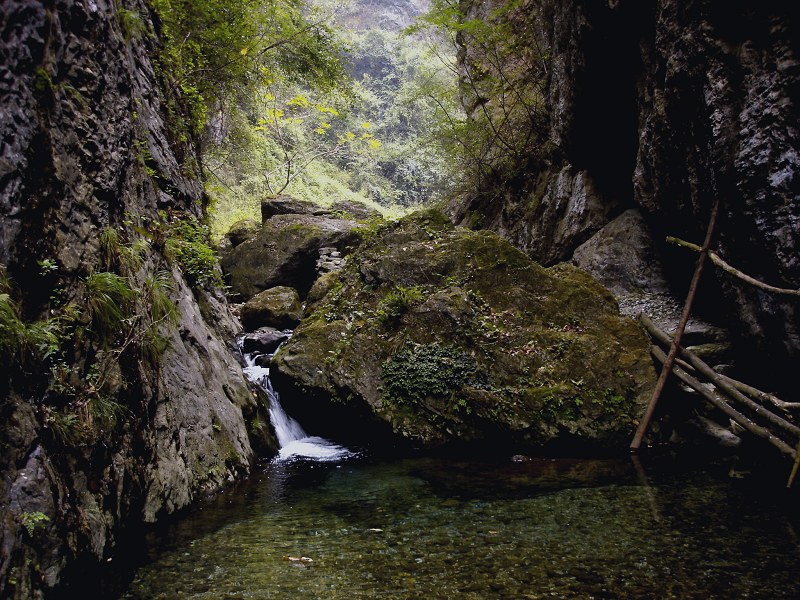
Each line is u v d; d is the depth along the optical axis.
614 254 11.77
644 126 9.73
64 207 4.26
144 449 4.84
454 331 8.45
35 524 3.18
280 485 6.15
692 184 8.26
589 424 7.39
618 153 12.57
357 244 16.47
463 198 19.67
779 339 6.59
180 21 10.63
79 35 4.86
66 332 4.00
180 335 6.30
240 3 11.59
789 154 6.04
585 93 11.66
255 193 24.33
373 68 40.06
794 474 5.42
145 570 3.94
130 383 4.77
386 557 4.12
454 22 15.19
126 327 4.84
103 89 5.22
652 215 10.58
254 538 4.55
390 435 7.95
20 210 3.68
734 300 7.49
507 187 17.06
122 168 5.55
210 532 4.69
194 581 3.77
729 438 7.01
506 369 8.02
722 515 4.81
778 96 6.12
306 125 30.41
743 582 3.58
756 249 6.76
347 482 6.25
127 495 4.45
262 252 15.88
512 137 16.73
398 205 34.31
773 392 7.17
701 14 7.06
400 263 9.58
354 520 4.96
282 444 8.13
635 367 7.90
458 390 7.95
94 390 4.16
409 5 49.78
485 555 4.10
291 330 12.53
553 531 4.55
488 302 8.84
